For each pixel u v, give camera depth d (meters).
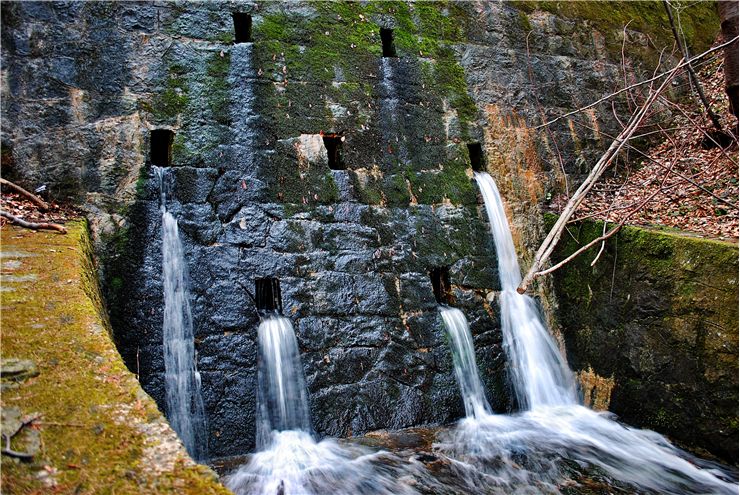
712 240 5.32
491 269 6.71
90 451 2.22
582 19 8.66
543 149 7.66
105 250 5.07
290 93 6.13
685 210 6.65
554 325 6.91
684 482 4.78
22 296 3.24
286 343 5.39
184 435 4.87
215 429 4.97
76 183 5.21
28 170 5.15
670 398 5.57
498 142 7.34
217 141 5.68
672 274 5.58
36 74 5.28
